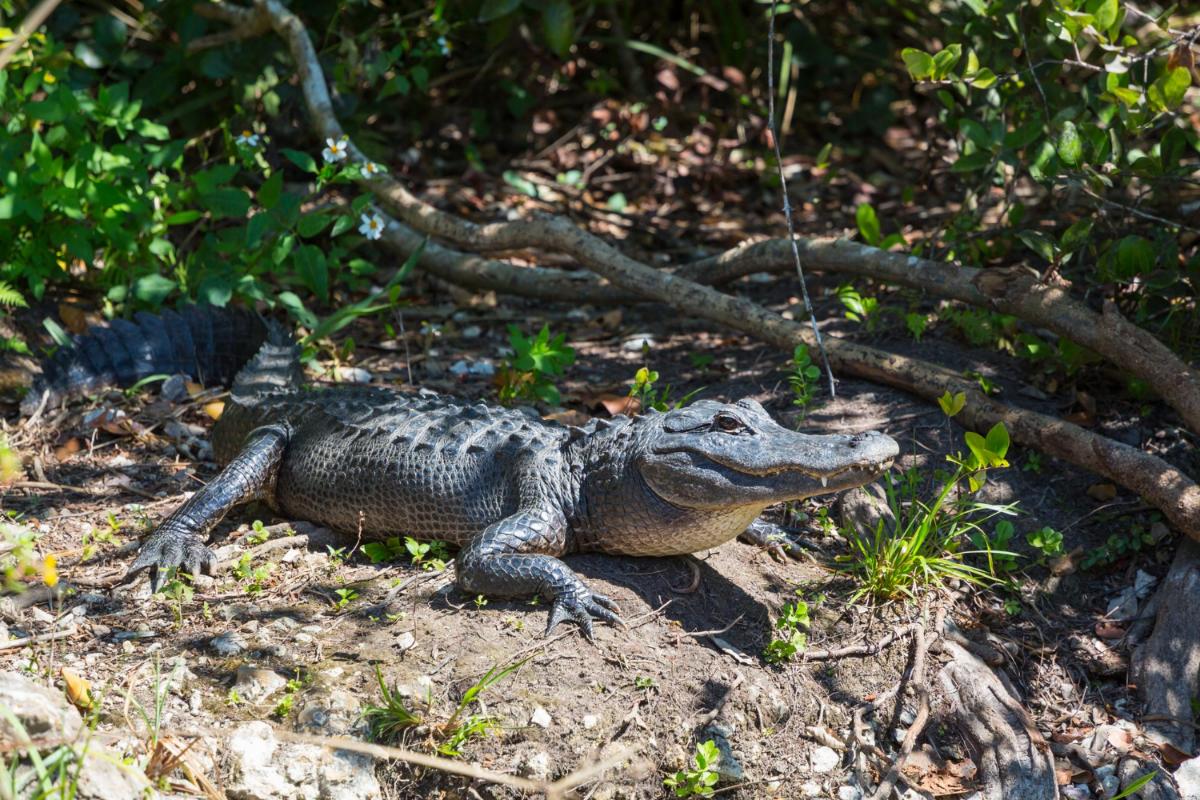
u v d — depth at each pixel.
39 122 6.75
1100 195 5.73
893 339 6.36
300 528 5.02
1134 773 4.17
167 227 6.88
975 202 6.99
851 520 5.02
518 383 6.15
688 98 9.84
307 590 4.52
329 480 4.98
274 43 7.81
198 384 6.29
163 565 4.50
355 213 6.50
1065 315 5.38
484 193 8.67
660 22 10.04
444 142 9.23
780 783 3.99
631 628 4.32
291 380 5.96
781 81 9.23
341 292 7.50
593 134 9.33
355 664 4.08
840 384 5.90
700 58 10.12
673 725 4.00
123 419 5.81
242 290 6.46
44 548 4.71
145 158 6.63
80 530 4.88
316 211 6.71
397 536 4.89
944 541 4.80
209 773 3.69
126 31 8.09
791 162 9.29
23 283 6.60
